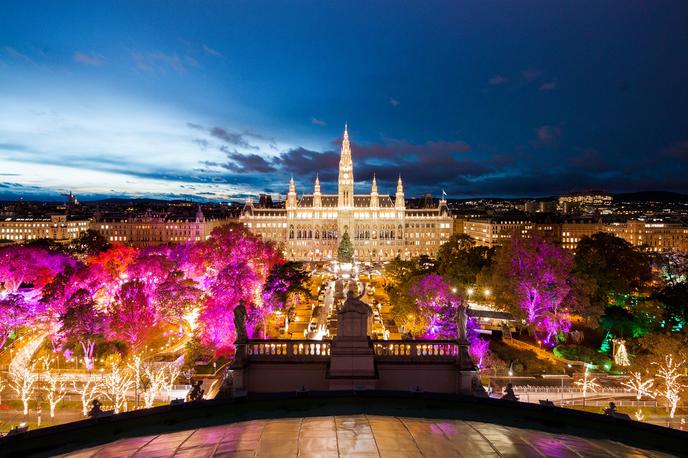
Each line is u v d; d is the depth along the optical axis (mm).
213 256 147125
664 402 77562
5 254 140375
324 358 34656
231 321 92938
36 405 75375
